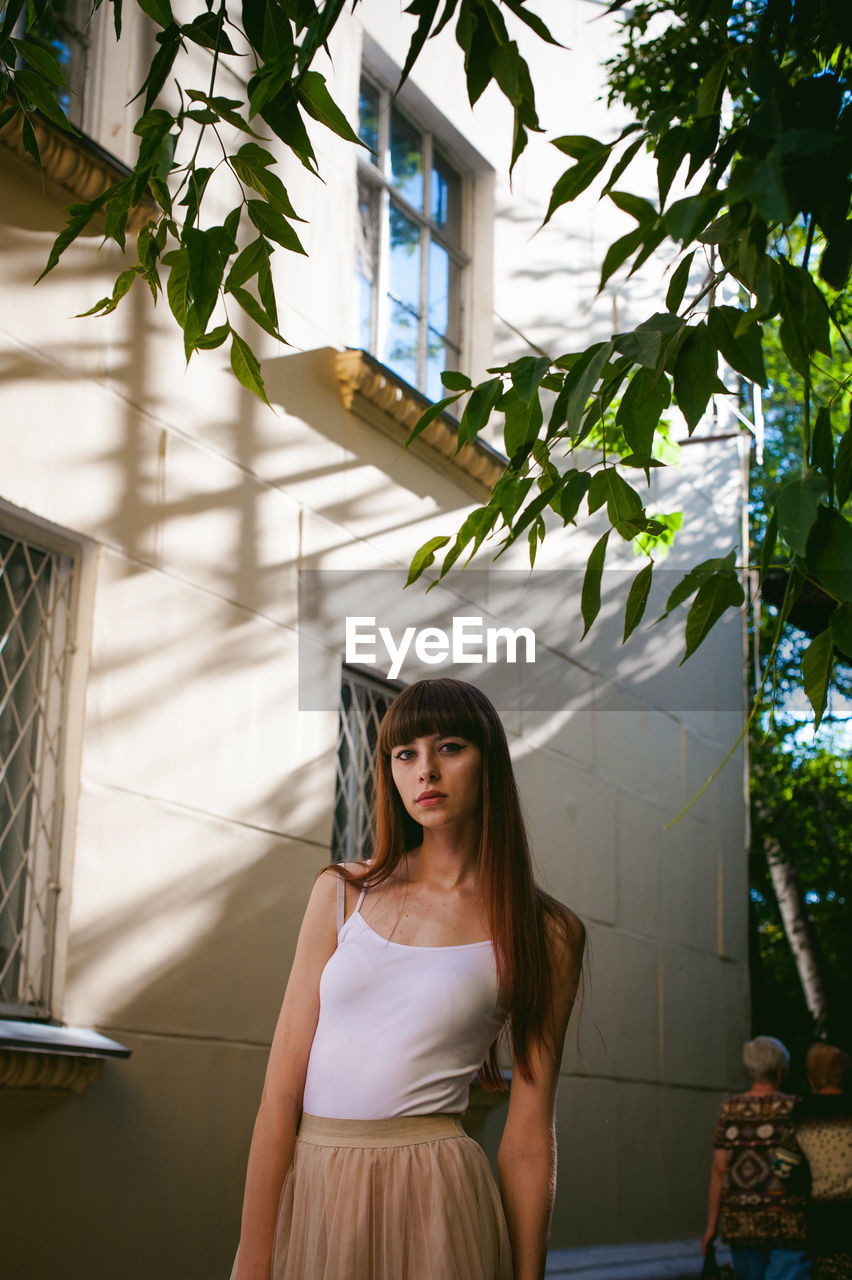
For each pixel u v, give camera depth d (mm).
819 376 12547
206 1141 4930
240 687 5457
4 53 2602
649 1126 8547
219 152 5727
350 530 6301
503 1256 2154
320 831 5793
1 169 4598
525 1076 2320
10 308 4602
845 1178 5906
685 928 9547
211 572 5395
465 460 7160
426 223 7652
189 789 5121
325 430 6203
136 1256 4531
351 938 2271
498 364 7969
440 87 7648
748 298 2414
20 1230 4102
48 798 4621
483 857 2314
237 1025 5176
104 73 5266
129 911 4770
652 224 1764
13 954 4422
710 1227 6312
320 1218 2107
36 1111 4215
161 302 5281
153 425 5180
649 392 1917
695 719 10195
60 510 4703
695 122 1831
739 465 11195
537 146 8734
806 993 16219
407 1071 2156
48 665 4703
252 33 2314
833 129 1867
